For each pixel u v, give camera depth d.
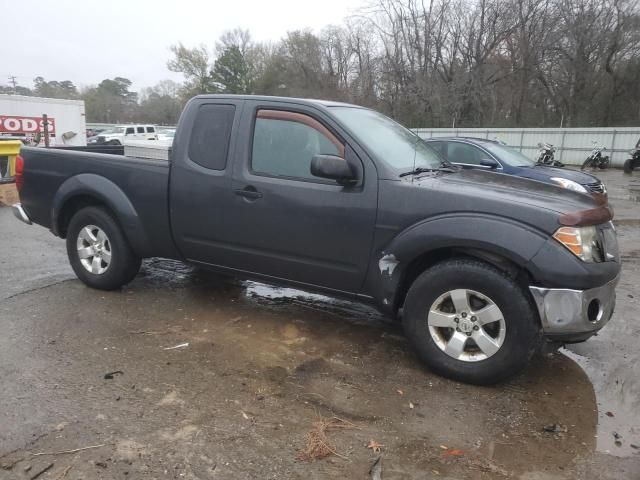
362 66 41.22
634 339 4.38
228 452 2.72
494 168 8.97
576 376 3.71
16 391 3.24
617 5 32.44
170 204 4.50
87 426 2.90
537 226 3.19
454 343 3.48
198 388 3.34
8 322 4.31
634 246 8.14
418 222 3.49
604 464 2.71
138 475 2.53
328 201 3.78
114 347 3.90
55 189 5.11
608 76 34.03
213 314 4.64
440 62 36.50
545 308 3.20
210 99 4.38
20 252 6.65
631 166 21.61
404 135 4.52
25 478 2.48
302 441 2.83
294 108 4.02
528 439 2.92
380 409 3.18
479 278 3.34
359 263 3.75
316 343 4.09
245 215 4.13
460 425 3.04
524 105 36.34
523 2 33.88
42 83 84.94
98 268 5.05
